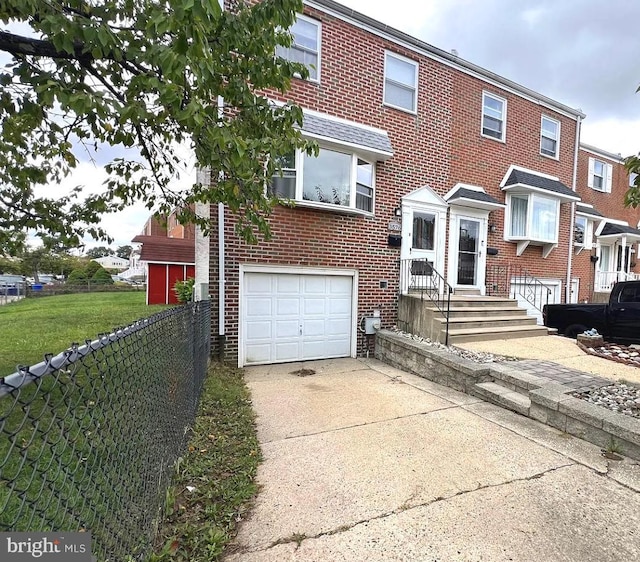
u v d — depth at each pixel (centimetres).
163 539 219
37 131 380
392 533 234
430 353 624
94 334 802
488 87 1000
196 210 675
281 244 729
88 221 489
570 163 1205
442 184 928
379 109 832
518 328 791
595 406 392
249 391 549
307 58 756
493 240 1023
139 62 285
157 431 234
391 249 854
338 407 480
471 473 309
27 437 265
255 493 278
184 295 1300
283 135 363
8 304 1673
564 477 304
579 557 214
